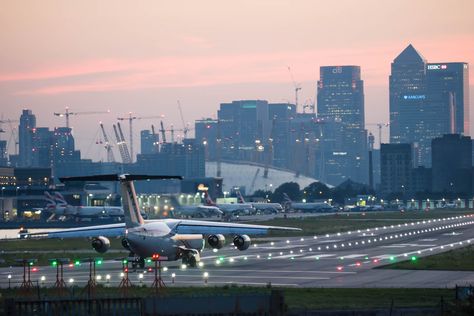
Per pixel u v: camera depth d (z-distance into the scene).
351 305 196.00
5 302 162.00
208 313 157.50
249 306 158.38
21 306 165.38
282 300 158.62
